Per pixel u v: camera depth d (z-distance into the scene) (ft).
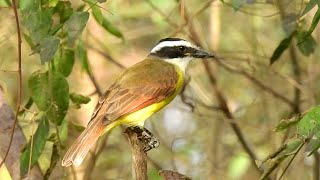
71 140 42.55
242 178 49.88
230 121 47.65
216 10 51.75
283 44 39.09
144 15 52.60
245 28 54.85
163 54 38.58
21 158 35.06
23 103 48.42
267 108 52.34
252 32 53.47
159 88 35.50
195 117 53.01
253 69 48.42
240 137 49.11
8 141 36.96
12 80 49.21
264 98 52.42
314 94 48.85
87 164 46.57
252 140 52.54
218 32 51.57
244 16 54.65
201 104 49.39
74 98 38.75
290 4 40.09
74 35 31.12
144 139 35.04
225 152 52.54
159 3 48.96
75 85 48.96
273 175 41.47
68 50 36.96
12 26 44.80
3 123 37.14
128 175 51.57
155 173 47.62
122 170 51.78
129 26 54.49
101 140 48.26
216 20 51.75
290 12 39.78
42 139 35.04
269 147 51.03
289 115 49.16
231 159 50.93
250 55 52.54
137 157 30.53
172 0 49.06
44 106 35.50
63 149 36.94
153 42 55.06
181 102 51.55
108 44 51.85
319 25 47.98
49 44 30.76
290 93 52.03
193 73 52.24
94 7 35.04
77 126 39.70
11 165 36.78
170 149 52.34
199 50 38.93
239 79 55.06
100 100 34.50
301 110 49.24
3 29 44.83
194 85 51.16
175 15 51.08
